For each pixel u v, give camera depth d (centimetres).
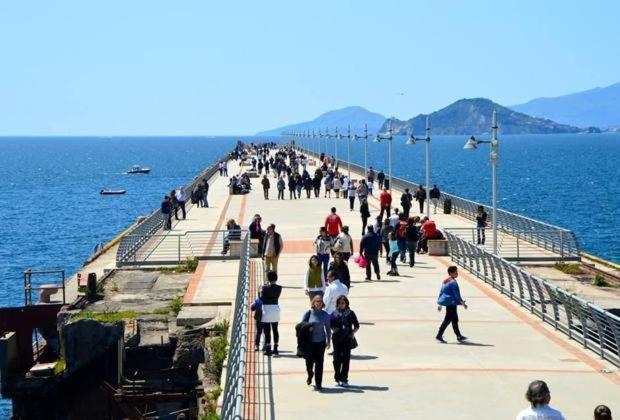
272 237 3089
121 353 2867
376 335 2362
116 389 2853
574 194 11500
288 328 2448
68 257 6875
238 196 6869
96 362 2884
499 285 2997
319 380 1859
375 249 3180
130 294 3312
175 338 2844
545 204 10231
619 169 17362
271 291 2138
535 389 1204
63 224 9056
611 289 3275
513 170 17525
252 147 16850
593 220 8606
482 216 4250
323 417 1686
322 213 5466
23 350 3288
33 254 7000
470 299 2852
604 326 2277
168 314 3016
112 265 3922
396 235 3422
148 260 3866
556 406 1736
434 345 2255
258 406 1753
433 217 5266
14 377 2986
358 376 1972
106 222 9256
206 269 3669
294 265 3572
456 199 5453
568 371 2005
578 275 3553
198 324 2836
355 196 6069
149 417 2839
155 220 4753
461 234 4381
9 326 3306
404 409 1733
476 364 2067
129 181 16525
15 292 5528
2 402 3759
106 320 2944
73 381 2908
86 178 17462
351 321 1881
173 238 4369
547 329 2431
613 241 7156
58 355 3306
